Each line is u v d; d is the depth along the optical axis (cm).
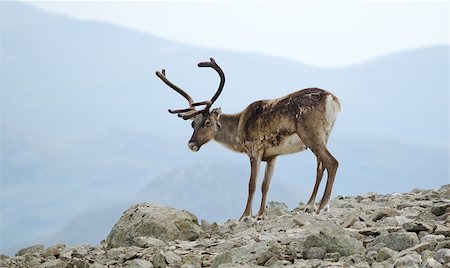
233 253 3491
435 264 2867
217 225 4456
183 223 4331
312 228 3903
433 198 4634
